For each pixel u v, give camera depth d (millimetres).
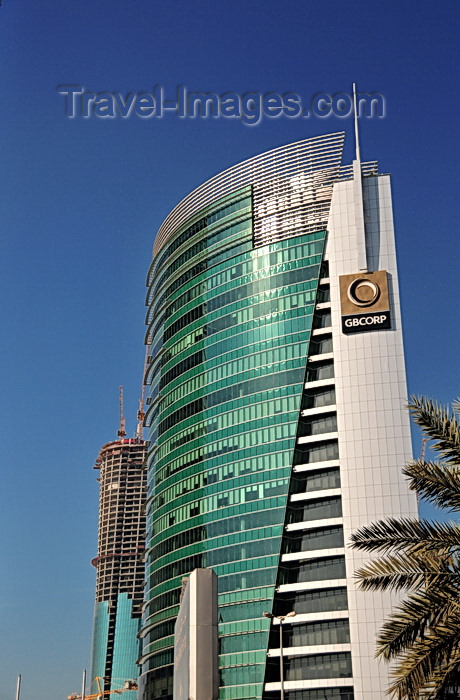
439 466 38062
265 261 166250
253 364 161500
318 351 155750
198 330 176625
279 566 144000
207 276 177875
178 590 162500
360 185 157125
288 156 170625
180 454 173125
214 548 155750
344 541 140250
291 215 166375
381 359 148125
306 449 150625
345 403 147375
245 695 139125
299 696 135375
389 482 141250
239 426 159750
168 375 184875
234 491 156375
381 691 128375
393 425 144250
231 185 178500
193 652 49312
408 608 35688
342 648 134125
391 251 153375
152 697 167750
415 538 37312
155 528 181125
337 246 157750
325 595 139500
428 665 33750
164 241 198625
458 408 38969
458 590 35781
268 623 141250
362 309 151125
